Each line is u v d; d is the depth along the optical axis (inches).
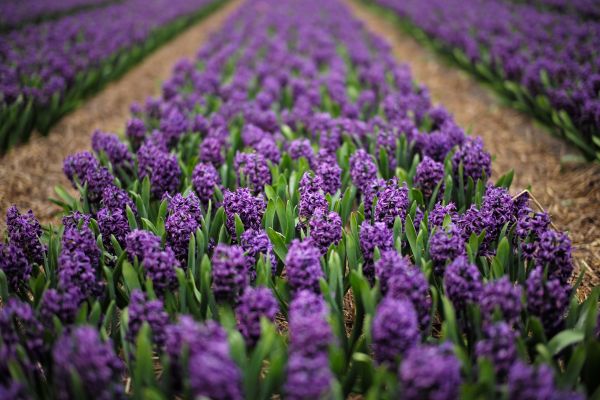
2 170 230.1
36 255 122.3
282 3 770.2
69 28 474.6
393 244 122.0
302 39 448.1
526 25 400.2
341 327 106.2
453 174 160.2
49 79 288.8
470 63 350.3
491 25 415.2
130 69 426.3
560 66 263.4
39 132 265.6
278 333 109.7
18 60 326.0
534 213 119.7
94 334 82.6
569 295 112.5
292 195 150.9
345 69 324.8
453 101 337.4
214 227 129.5
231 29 533.0
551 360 91.9
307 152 175.8
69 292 100.5
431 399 75.9
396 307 87.1
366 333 96.8
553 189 214.1
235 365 79.8
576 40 337.1
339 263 110.9
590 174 216.1
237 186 164.6
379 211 129.0
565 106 227.8
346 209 147.0
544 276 106.4
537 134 267.0
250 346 97.0
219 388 72.1
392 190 128.6
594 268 160.7
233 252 102.7
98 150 185.2
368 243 113.2
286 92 272.8
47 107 263.0
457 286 99.3
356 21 535.2
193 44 565.0
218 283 102.2
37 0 653.9
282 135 202.8
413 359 77.6
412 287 97.7
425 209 150.1
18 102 241.9
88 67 345.7
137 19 577.9
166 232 124.4
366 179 154.1
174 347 87.6
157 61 476.4
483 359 80.4
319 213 119.3
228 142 193.6
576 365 89.4
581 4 435.2
